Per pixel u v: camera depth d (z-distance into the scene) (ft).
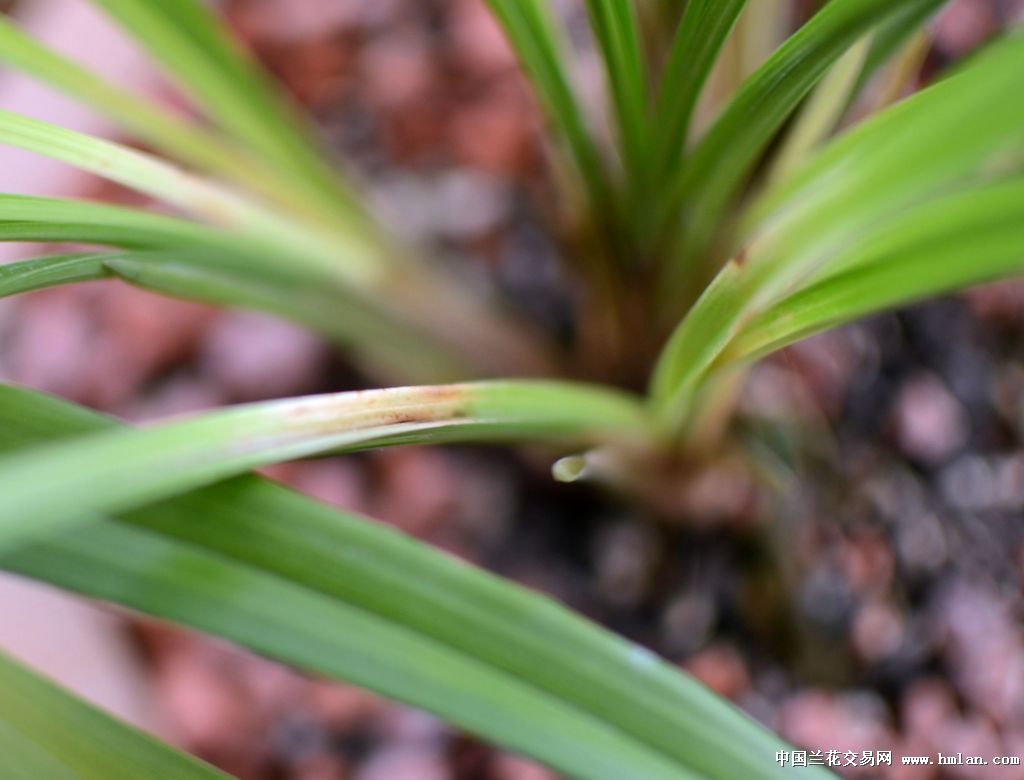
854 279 0.45
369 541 0.49
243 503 0.48
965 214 0.40
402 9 0.85
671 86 0.60
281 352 0.80
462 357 0.74
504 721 0.47
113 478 0.34
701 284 0.67
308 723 0.78
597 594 0.78
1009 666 0.76
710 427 0.68
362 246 0.71
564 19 0.82
